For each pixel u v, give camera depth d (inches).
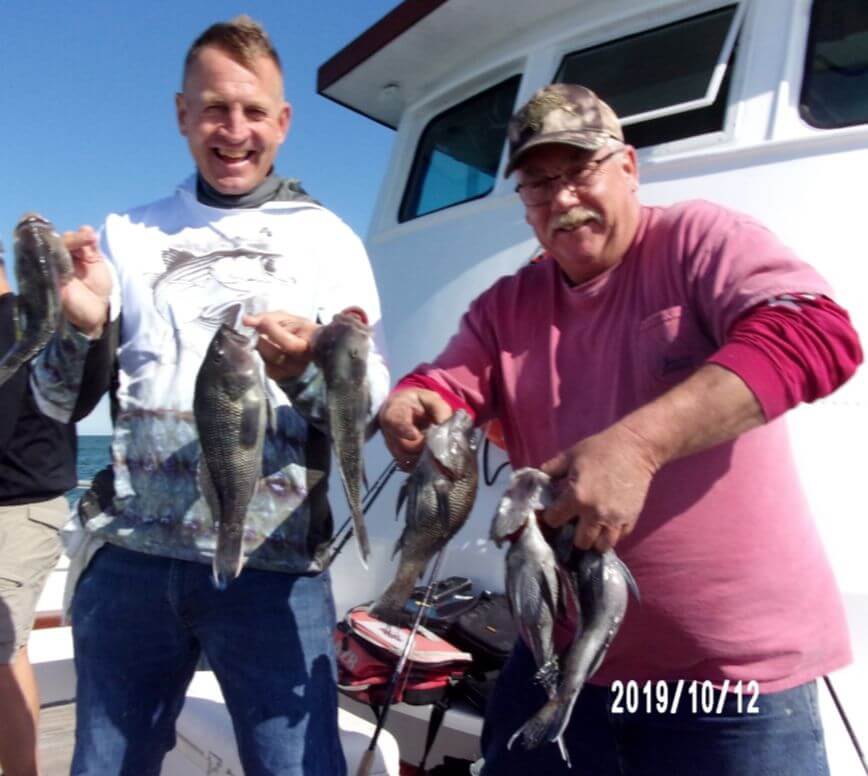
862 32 67.1
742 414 32.9
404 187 100.3
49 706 80.9
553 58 85.6
